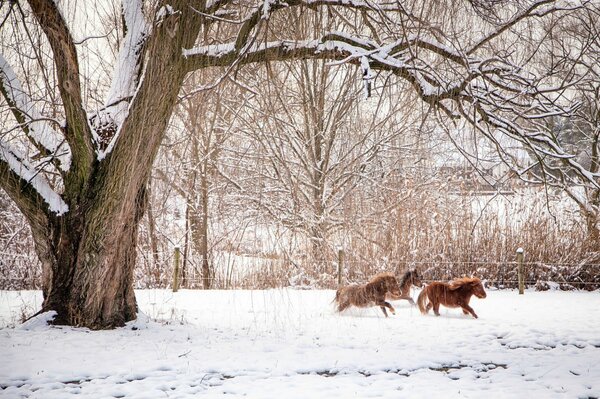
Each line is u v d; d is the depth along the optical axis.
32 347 8.81
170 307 13.59
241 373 7.70
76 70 9.84
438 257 18.81
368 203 21.66
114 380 7.31
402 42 10.34
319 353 8.80
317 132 21.06
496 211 19.19
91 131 10.30
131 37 10.97
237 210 22.25
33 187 10.41
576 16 12.58
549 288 17.78
